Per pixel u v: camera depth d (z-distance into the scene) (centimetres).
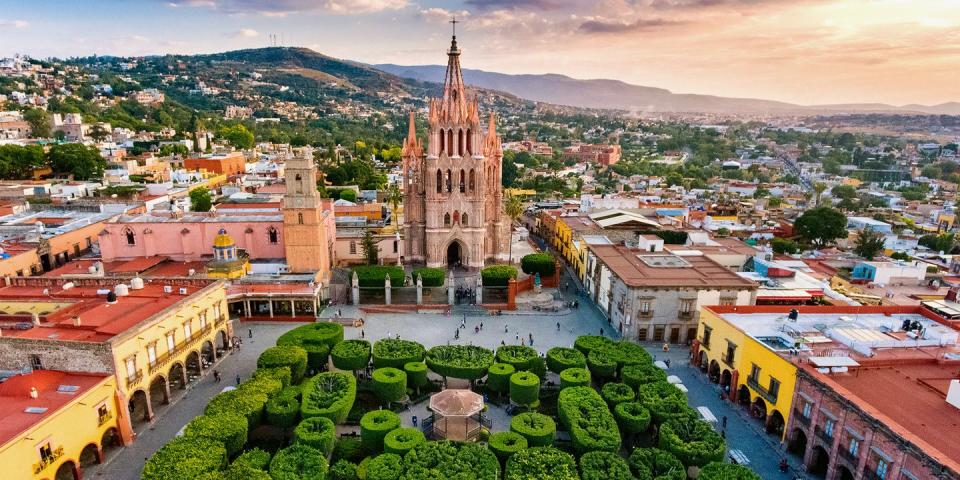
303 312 8350
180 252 9194
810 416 4934
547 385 6600
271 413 5266
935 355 5388
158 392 6209
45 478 4312
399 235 10594
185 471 4234
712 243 10331
